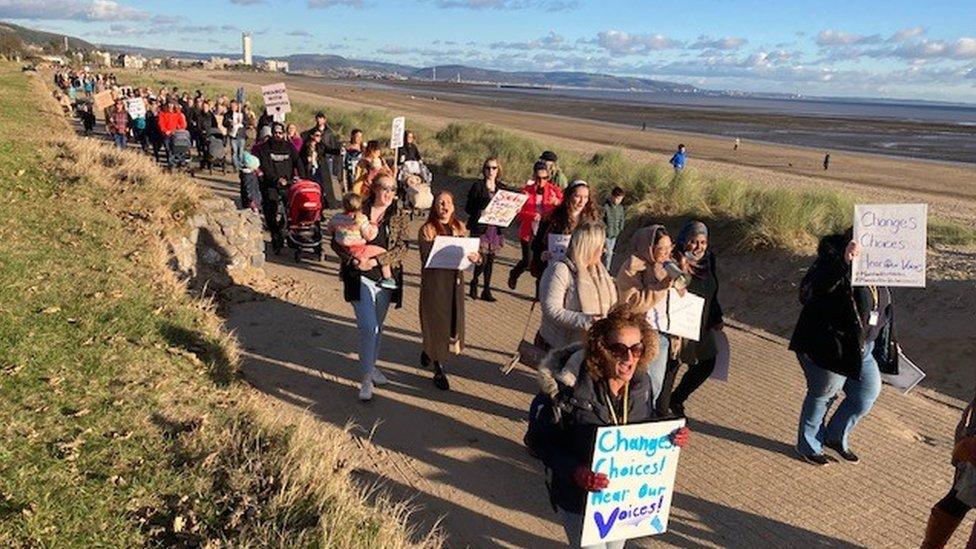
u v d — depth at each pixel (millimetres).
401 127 15047
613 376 3393
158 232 8930
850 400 5625
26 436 4074
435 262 6332
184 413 4742
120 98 22875
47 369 4969
